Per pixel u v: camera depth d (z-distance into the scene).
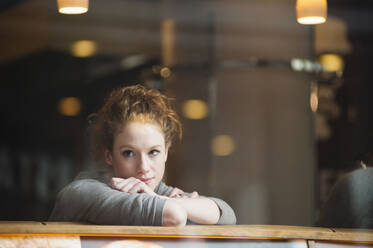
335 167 4.58
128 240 1.41
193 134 5.04
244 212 4.88
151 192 1.65
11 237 1.33
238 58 4.94
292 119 4.78
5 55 6.18
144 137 1.73
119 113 1.76
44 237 1.35
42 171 6.57
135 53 5.84
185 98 5.17
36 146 6.73
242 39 4.93
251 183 4.89
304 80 4.75
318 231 1.55
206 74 5.08
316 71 4.71
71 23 5.70
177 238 1.44
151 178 1.76
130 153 1.75
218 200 1.78
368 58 4.64
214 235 1.47
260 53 4.85
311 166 4.67
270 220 4.78
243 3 4.88
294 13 4.69
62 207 1.63
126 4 5.53
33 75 6.70
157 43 5.66
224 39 5.02
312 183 4.65
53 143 6.75
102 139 1.81
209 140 5.02
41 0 5.60
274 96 4.83
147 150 1.75
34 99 6.81
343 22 4.61
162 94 1.87
